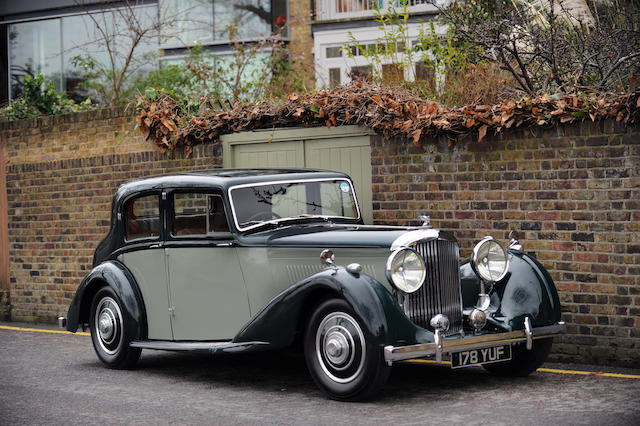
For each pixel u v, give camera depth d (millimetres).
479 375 7117
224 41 18719
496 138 8008
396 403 6078
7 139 11734
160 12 19031
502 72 9961
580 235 7566
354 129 8961
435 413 5734
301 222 7262
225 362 8148
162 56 18922
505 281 6719
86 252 11039
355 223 7617
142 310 7570
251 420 5711
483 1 10961
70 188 11148
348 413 5809
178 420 5773
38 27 20625
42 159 11406
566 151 7629
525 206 7863
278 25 18484
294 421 5633
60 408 6227
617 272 7395
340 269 6094
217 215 7031
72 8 20156
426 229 6418
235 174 7305
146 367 7938
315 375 6215
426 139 8406
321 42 18328
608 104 7371
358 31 17922
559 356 7680
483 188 8094
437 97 10000
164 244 7344
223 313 7023
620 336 7387
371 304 5859
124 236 7770
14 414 6047
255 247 6805
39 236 11477
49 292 11406
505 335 6355
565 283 7648
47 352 8898
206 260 7086
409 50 11500
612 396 6164
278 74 16250
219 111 10180
